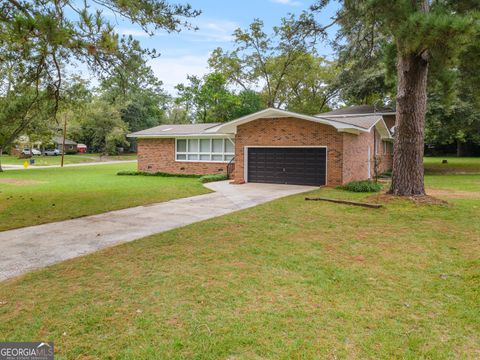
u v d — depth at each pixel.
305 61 32.78
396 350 2.75
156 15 6.91
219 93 35.62
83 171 24.45
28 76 8.02
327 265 4.64
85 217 7.99
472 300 3.62
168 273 4.34
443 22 6.30
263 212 8.23
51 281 4.11
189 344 2.80
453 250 5.29
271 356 2.65
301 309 3.41
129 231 6.62
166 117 56.12
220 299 3.62
